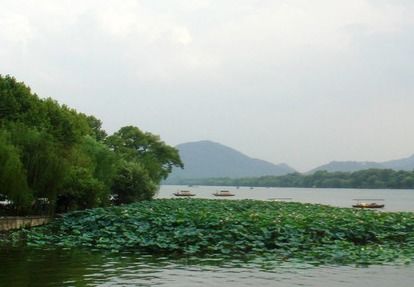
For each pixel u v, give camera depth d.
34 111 41.12
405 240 28.55
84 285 16.23
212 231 27.27
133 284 16.48
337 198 143.75
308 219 30.36
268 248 25.22
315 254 23.19
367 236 28.50
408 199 140.75
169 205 48.25
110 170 50.72
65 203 42.81
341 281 17.36
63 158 38.56
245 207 50.22
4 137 33.28
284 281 17.28
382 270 19.47
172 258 22.20
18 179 32.66
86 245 26.17
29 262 20.61
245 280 17.36
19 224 32.78
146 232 28.47
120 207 42.03
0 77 41.19
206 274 18.39
